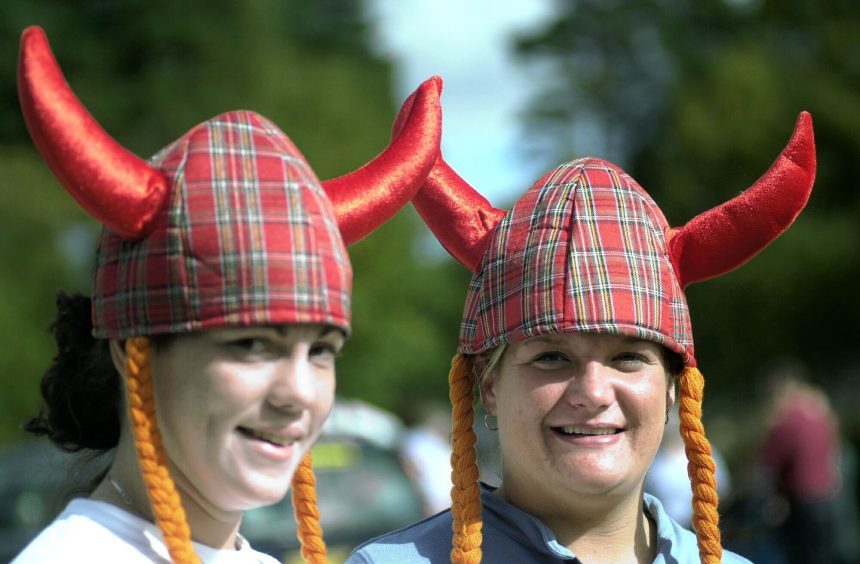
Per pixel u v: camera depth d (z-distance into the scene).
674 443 17.08
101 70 50.88
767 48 52.31
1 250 38.59
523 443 6.38
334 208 5.45
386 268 49.31
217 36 51.53
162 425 4.95
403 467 15.22
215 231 4.83
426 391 63.03
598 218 6.33
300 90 50.78
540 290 6.23
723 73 51.00
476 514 6.48
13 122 46.59
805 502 18.98
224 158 4.95
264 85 50.50
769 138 49.12
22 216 38.72
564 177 6.48
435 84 5.95
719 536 6.55
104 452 5.53
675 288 6.45
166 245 4.85
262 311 4.79
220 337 4.84
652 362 6.36
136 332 4.89
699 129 50.44
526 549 6.51
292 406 4.90
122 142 48.56
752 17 61.06
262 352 4.89
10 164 40.69
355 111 52.28
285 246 4.86
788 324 48.81
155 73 50.50
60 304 5.39
